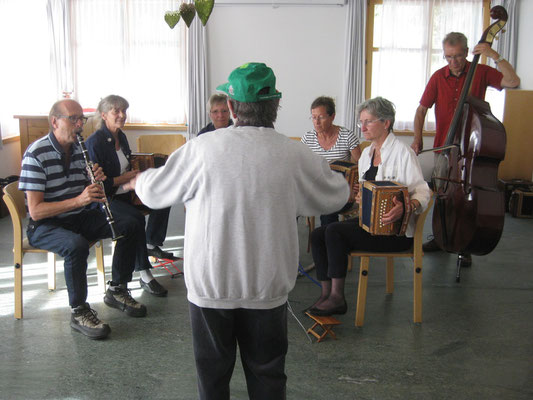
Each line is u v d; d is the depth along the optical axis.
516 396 2.16
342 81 6.36
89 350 2.51
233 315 1.60
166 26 6.18
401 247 2.75
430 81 3.79
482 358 2.47
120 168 3.27
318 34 6.25
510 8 5.93
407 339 2.65
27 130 5.34
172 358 2.45
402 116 6.34
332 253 2.74
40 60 6.15
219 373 1.63
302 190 1.56
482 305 3.07
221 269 1.50
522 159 5.58
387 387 2.22
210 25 6.21
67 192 2.79
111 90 6.30
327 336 2.67
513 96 5.50
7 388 2.19
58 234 2.68
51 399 2.12
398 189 2.48
